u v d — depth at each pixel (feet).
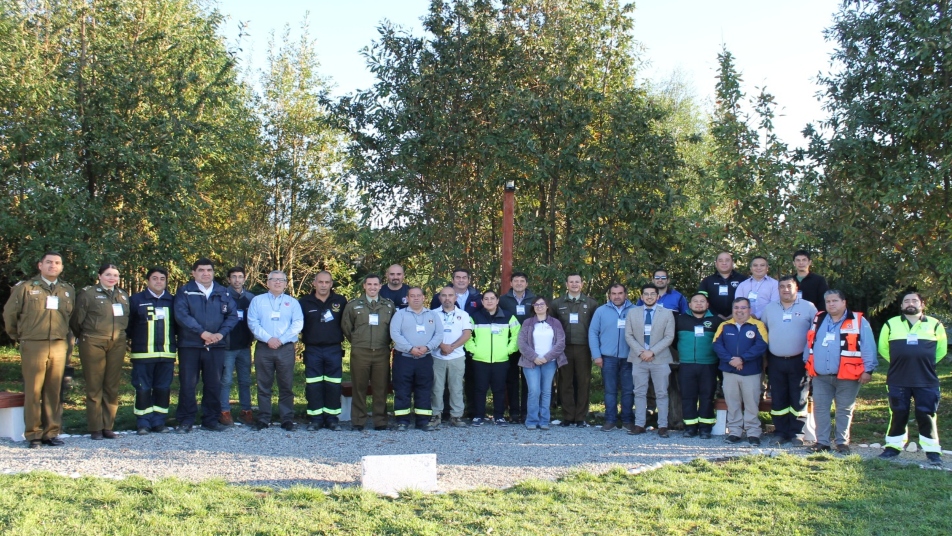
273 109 59.16
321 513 16.69
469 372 31.58
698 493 18.97
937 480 20.57
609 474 21.01
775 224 33.96
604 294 37.35
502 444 25.91
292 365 28.71
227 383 29.45
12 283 41.83
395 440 26.45
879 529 16.31
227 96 43.78
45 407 24.59
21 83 36.45
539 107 35.65
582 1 40.37
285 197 58.95
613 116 36.42
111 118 37.45
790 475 21.07
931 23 32.48
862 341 24.47
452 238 37.40
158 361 27.14
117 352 26.27
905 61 33.73
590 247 37.29
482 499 18.25
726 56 34.81
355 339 28.73
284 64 59.67
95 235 38.09
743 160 34.35
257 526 15.80
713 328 28.04
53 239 35.47
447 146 36.60
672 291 30.22
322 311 28.99
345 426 29.55
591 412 34.12
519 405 31.30
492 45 38.58
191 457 22.70
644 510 17.62
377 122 37.06
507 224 33.58
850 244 35.12
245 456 22.99
